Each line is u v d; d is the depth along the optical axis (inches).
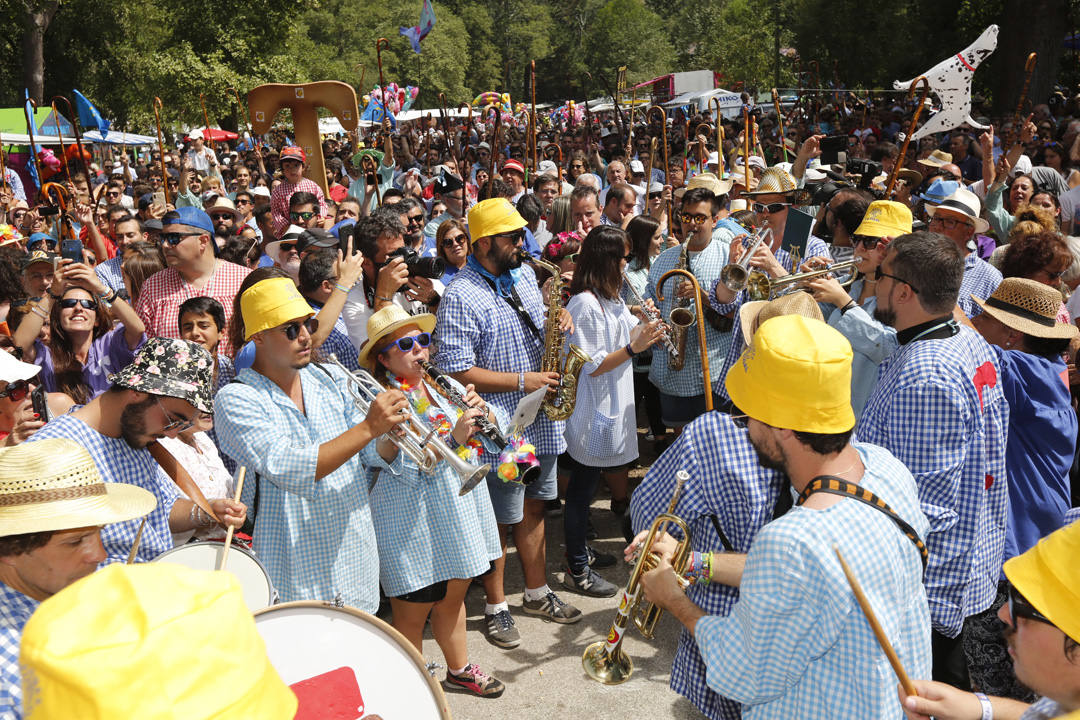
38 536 81.2
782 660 80.4
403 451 136.3
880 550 79.6
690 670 114.7
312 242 212.4
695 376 224.7
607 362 187.0
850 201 218.4
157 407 108.9
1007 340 147.5
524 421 153.4
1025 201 317.4
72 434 108.3
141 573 49.8
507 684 165.5
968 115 318.0
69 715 45.1
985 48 311.4
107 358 194.9
